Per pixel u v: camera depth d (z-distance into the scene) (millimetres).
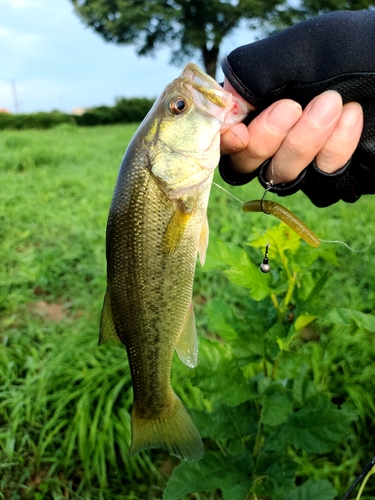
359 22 207
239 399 289
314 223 800
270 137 208
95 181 1271
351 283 653
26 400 464
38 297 680
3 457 434
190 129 230
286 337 302
